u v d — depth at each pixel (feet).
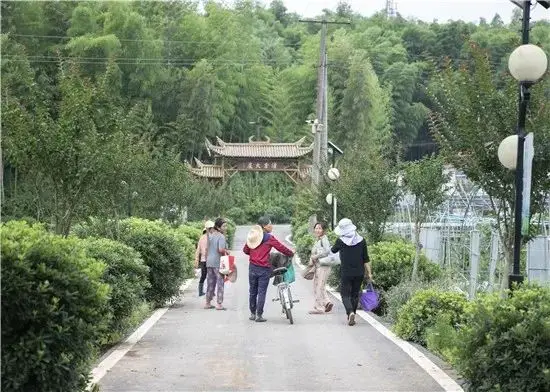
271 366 34.71
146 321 49.06
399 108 244.42
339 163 98.63
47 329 22.06
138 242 54.34
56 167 43.09
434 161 54.90
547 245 48.29
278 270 50.11
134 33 190.90
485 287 51.90
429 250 72.59
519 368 22.74
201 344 40.55
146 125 93.66
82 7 182.91
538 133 36.19
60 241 24.00
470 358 24.17
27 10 178.70
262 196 247.29
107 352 37.52
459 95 38.68
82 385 23.79
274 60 291.99
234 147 197.26
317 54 262.88
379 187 69.62
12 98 44.78
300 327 47.44
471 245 54.70
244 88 253.85
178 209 103.71
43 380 21.84
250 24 263.49
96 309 23.94
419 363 35.27
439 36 235.40
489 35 144.87
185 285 76.43
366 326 47.85
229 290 73.00
